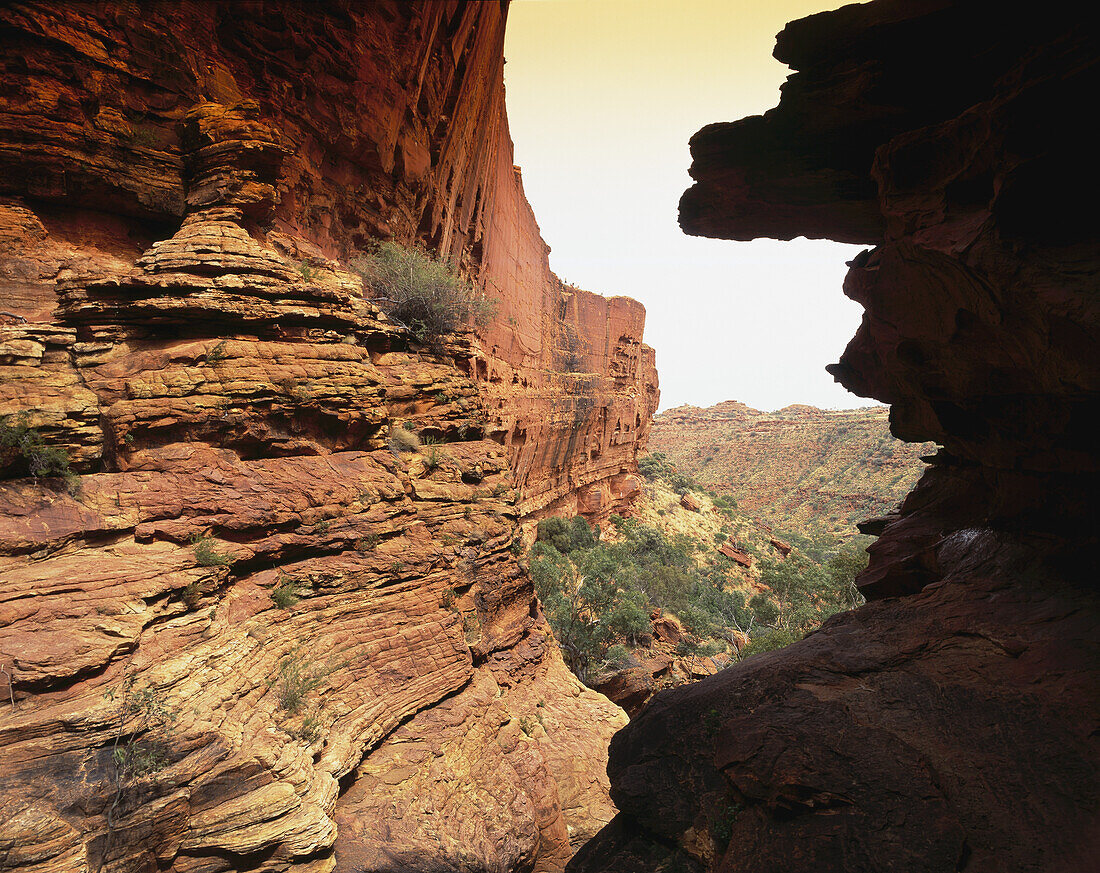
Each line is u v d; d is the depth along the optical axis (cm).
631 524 7106
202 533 1112
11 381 1164
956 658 838
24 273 1344
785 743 728
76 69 1438
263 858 840
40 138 1405
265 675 1045
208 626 1016
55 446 1120
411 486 1573
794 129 1209
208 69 1672
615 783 811
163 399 1205
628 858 739
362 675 1198
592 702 1778
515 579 1739
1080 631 801
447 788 1152
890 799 631
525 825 1201
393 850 976
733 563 7369
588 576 3981
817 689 838
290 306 1424
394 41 2227
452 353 2197
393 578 1352
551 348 6038
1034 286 714
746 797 696
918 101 1068
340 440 1487
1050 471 991
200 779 834
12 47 1380
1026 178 740
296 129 1900
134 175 1509
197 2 1644
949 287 903
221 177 1498
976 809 608
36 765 760
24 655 821
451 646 1397
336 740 1062
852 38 1062
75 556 1002
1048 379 803
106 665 872
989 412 1035
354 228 2223
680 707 884
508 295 4431
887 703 777
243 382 1279
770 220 1412
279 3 1780
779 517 15038
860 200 1270
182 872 793
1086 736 652
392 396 1712
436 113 2681
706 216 1444
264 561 1192
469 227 3500
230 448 1273
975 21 960
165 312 1292
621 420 7669
